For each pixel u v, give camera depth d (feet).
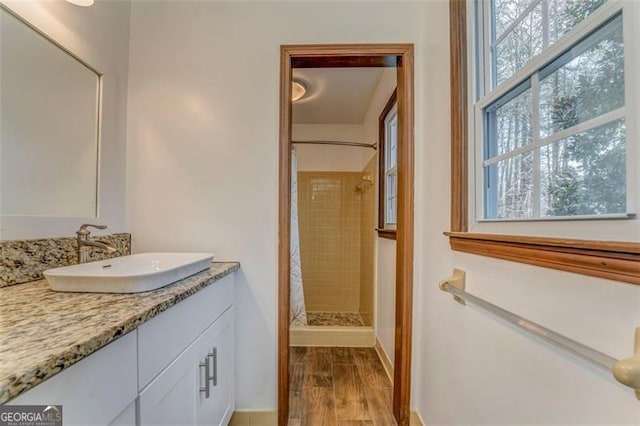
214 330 4.34
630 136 1.87
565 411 2.20
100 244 4.15
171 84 5.54
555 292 2.31
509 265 2.88
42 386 1.68
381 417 5.66
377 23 5.51
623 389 1.79
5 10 3.49
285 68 5.49
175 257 4.84
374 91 8.86
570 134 2.39
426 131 5.24
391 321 7.04
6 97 3.51
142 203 5.51
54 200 4.11
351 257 11.83
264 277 5.48
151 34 5.57
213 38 5.57
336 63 5.74
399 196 5.65
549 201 2.61
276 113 5.52
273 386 5.44
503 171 3.34
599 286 1.94
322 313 11.48
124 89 5.43
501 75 3.47
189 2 5.58
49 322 2.25
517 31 3.17
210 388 4.20
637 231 1.81
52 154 4.09
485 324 3.29
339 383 6.79
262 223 5.51
